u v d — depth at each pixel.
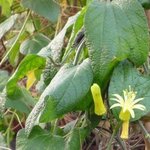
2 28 0.94
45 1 0.89
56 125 0.62
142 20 0.53
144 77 0.53
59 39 0.63
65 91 0.51
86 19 0.52
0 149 0.66
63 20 1.08
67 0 1.06
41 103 0.53
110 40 0.51
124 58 0.52
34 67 0.62
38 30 1.00
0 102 0.67
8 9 0.98
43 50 0.64
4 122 0.81
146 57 0.53
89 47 0.52
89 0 0.60
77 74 0.52
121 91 0.52
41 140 0.57
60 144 0.56
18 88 0.70
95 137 0.79
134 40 0.52
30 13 0.94
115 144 0.72
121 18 0.53
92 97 0.54
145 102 0.51
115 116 0.51
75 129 0.57
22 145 0.57
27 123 0.54
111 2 0.55
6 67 1.19
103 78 0.51
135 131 0.69
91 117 0.57
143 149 0.87
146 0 0.60
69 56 0.62
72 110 0.55
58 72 0.55
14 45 0.90
